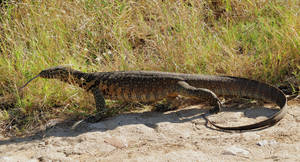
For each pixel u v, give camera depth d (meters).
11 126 2.73
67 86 2.90
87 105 2.84
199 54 3.03
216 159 2.43
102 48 3.22
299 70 2.92
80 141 2.58
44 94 2.88
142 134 2.61
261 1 3.40
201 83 2.78
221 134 2.57
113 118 2.74
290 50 2.97
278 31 3.08
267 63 2.98
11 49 3.09
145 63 3.05
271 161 2.40
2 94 2.94
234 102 2.80
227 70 2.96
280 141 2.50
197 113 2.73
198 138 2.56
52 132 2.66
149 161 2.44
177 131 2.61
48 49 3.09
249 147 2.48
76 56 3.09
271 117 2.58
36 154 2.53
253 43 3.14
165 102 2.86
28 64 3.02
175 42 3.09
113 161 2.46
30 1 3.31
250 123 2.62
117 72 2.82
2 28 3.20
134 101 2.81
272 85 2.85
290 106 2.71
